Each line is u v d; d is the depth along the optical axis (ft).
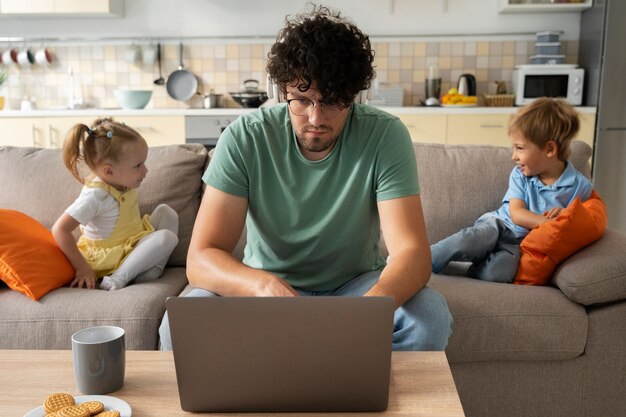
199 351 3.33
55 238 6.54
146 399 3.54
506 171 7.55
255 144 5.13
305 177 5.14
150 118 14.46
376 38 15.78
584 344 5.98
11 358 4.09
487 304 5.94
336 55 4.31
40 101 16.38
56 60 16.24
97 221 6.84
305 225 5.21
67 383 3.73
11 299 6.01
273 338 3.31
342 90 4.33
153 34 16.06
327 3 15.70
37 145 14.56
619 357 6.03
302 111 4.54
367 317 3.27
